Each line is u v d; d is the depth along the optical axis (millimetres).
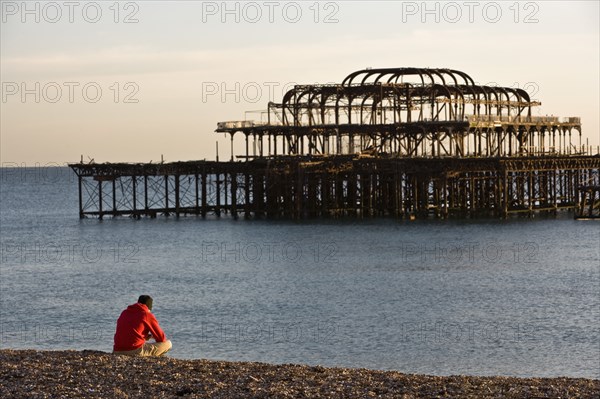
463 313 56531
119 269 81625
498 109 135125
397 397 26719
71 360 30484
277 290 67188
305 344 48312
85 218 143000
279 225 117625
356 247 92938
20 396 26188
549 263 79438
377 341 48781
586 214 125062
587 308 57406
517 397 26891
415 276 72875
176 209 134750
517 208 131500
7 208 194250
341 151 129875
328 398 26547
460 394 27156
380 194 131875
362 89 124812
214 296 65125
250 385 27734
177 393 26766
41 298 65562
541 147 134875
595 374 41312
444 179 121062
